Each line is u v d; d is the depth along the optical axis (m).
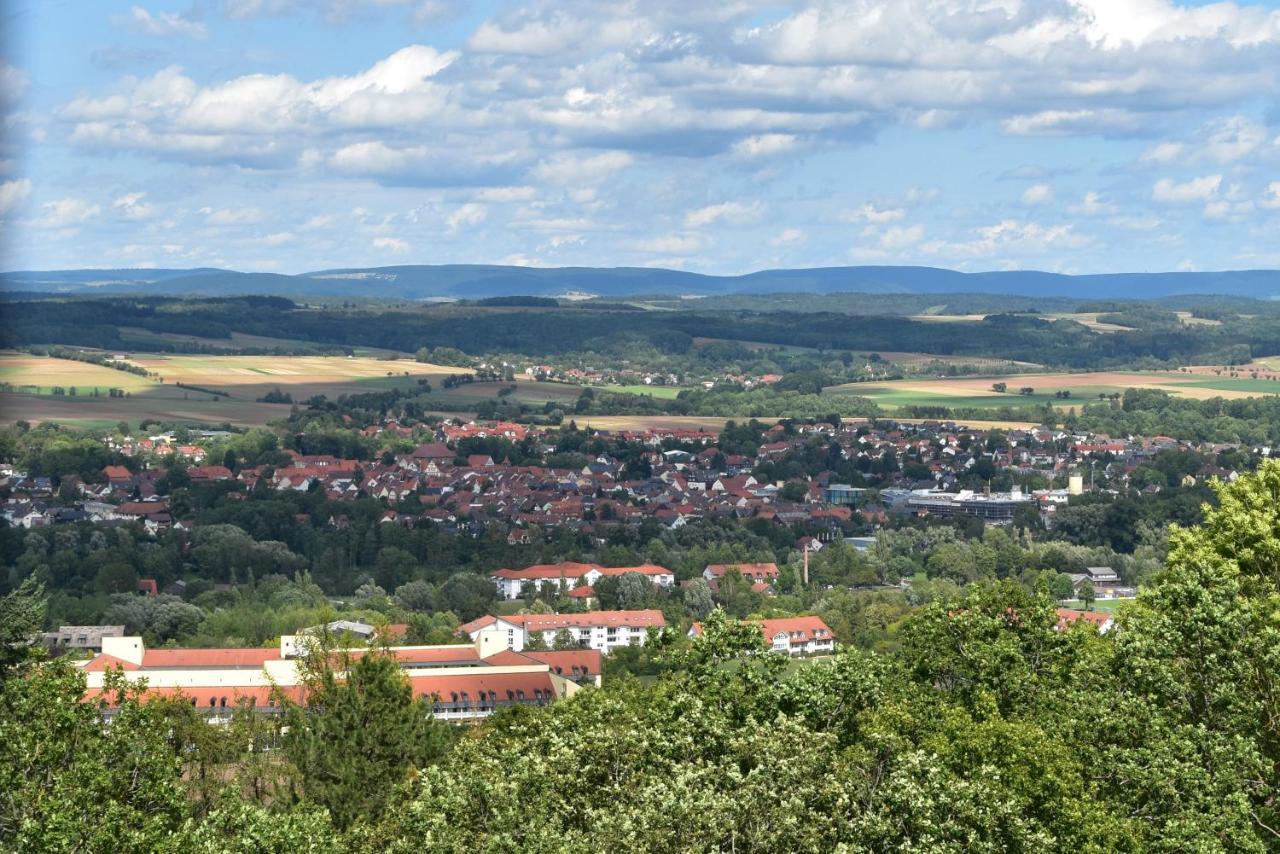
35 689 96.06
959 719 103.75
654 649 125.31
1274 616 107.81
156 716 98.94
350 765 126.44
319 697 133.25
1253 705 102.19
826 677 113.25
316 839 94.81
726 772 95.38
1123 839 94.38
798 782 95.38
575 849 89.81
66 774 89.31
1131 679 109.06
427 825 96.44
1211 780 96.25
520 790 97.69
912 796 92.62
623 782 99.75
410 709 132.12
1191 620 107.62
